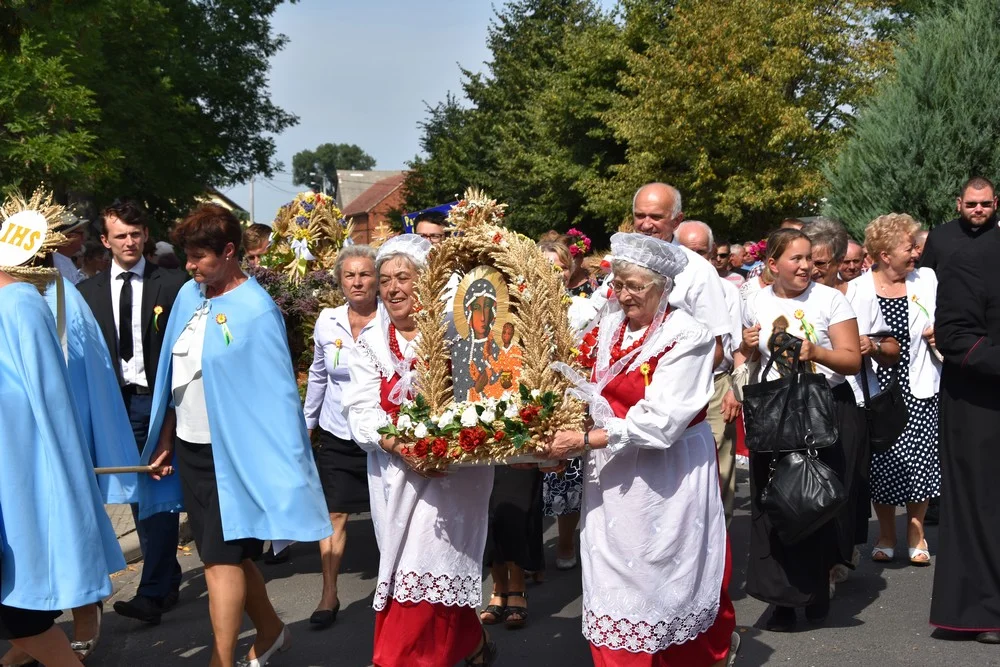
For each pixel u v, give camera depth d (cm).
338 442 599
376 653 441
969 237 652
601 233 3844
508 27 4359
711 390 407
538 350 414
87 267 831
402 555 439
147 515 512
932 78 1709
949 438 514
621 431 399
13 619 400
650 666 410
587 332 440
